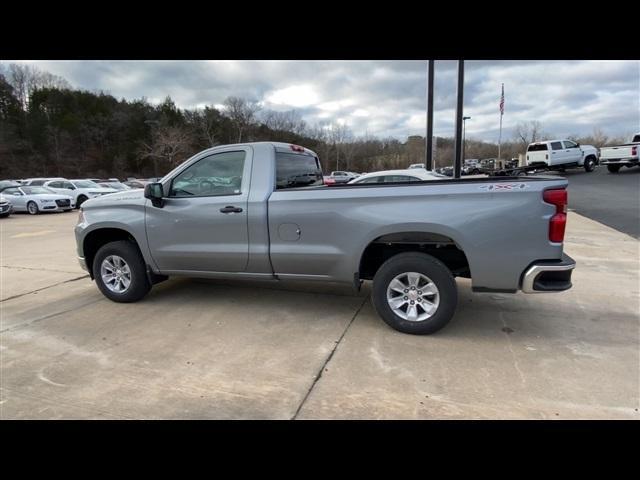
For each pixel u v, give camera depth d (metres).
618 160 22.09
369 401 2.79
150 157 68.06
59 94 72.12
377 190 3.80
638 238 8.58
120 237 5.21
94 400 2.87
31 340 3.96
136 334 4.05
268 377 3.14
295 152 4.87
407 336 3.83
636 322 4.13
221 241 4.40
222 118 69.88
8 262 7.90
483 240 3.52
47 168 62.44
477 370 3.17
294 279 4.25
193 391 2.96
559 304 4.68
